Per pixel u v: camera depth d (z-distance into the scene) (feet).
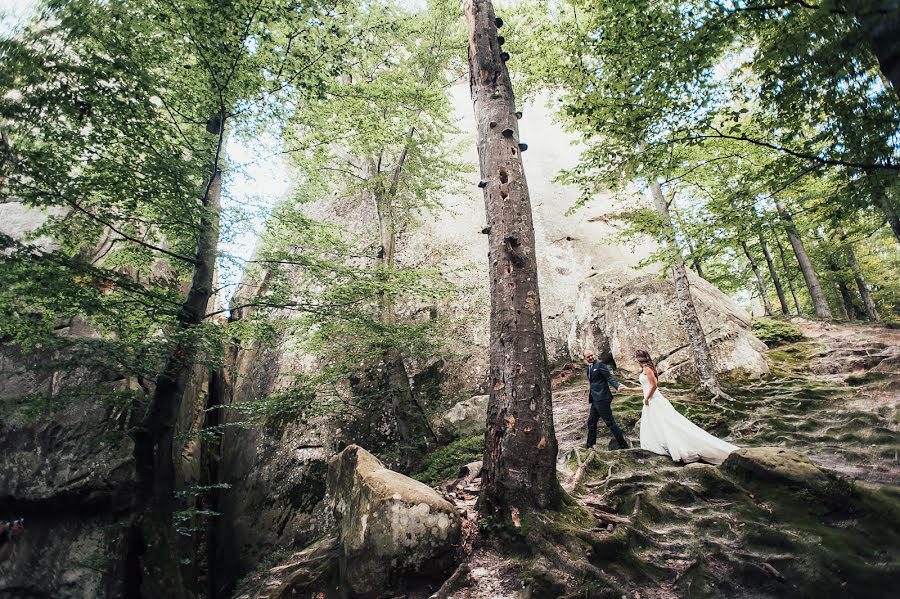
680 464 19.10
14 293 17.66
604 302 41.70
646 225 26.81
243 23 19.11
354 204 50.62
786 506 14.34
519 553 12.69
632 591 11.48
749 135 18.56
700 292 37.55
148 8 18.60
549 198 57.88
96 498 28.89
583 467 19.26
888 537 12.30
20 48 16.56
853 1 6.02
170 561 19.51
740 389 29.60
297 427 40.16
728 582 11.66
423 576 12.52
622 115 18.54
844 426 21.86
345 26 23.94
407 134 35.47
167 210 21.02
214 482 41.88
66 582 27.66
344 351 35.96
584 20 23.41
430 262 50.42
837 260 55.83
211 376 45.98
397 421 34.58
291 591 13.70
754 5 14.87
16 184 18.02
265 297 25.41
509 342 14.88
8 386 30.58
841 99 14.24
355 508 13.88
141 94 18.62
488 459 14.58
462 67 42.63
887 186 14.29
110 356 19.90
